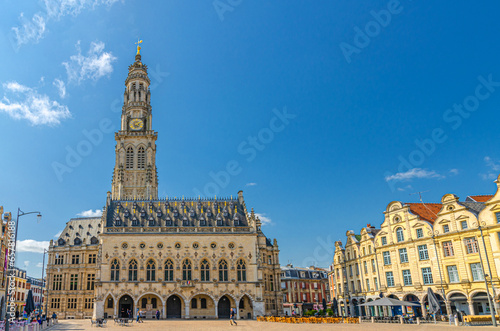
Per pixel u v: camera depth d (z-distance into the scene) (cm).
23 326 3975
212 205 9206
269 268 9406
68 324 6512
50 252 10412
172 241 8188
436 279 6166
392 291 6975
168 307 7969
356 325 5331
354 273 8400
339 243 9300
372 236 7781
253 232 8388
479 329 4188
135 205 9025
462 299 5838
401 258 6862
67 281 10106
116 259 8006
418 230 6606
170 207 9062
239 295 7981
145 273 7956
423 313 6278
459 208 5972
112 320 7300
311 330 4531
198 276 8025
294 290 12056
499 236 5394
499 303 5269
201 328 5203
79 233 10838
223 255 8206
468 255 5762
